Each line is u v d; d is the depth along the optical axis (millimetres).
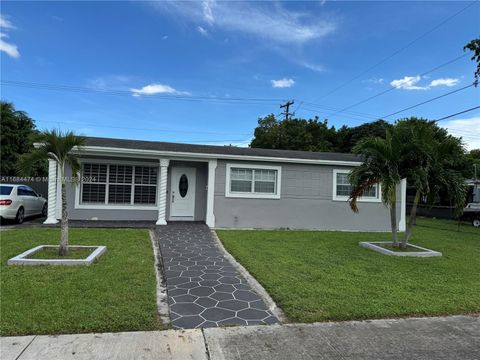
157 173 14539
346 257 8750
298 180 14656
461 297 5867
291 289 5980
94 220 13633
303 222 14656
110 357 3670
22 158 7555
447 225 19156
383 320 4902
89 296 5238
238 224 14031
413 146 9344
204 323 4645
